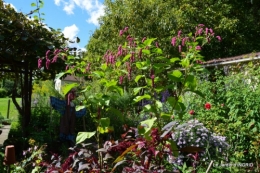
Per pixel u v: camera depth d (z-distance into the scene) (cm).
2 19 625
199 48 256
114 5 1517
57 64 651
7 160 272
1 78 903
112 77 274
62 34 706
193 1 1645
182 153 416
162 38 1293
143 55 272
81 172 228
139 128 220
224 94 698
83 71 263
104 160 237
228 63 1029
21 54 670
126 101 837
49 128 698
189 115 654
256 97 600
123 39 1309
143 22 1327
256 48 1689
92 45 1602
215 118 632
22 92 721
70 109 653
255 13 1778
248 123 577
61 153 607
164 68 247
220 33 1606
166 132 207
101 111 257
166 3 1535
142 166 205
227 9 1658
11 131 745
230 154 480
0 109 1820
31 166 385
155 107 235
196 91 236
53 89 922
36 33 669
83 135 236
